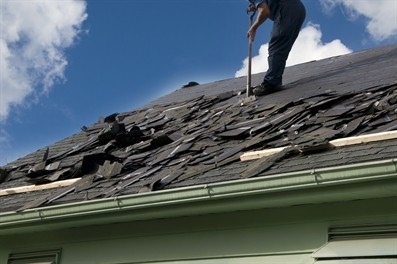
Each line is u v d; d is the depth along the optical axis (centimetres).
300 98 776
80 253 666
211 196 531
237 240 559
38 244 705
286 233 530
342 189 473
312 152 557
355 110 639
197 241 585
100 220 617
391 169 437
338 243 491
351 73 874
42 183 786
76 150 893
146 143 805
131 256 625
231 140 708
